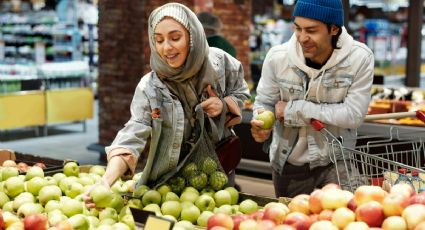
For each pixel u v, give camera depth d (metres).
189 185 2.86
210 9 8.02
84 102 10.55
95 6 13.34
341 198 2.19
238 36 8.82
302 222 2.15
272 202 2.67
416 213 2.00
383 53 10.06
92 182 2.96
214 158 2.90
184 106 2.85
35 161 3.88
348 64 3.07
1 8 13.09
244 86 3.15
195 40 2.66
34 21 13.01
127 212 2.56
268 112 3.13
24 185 2.91
